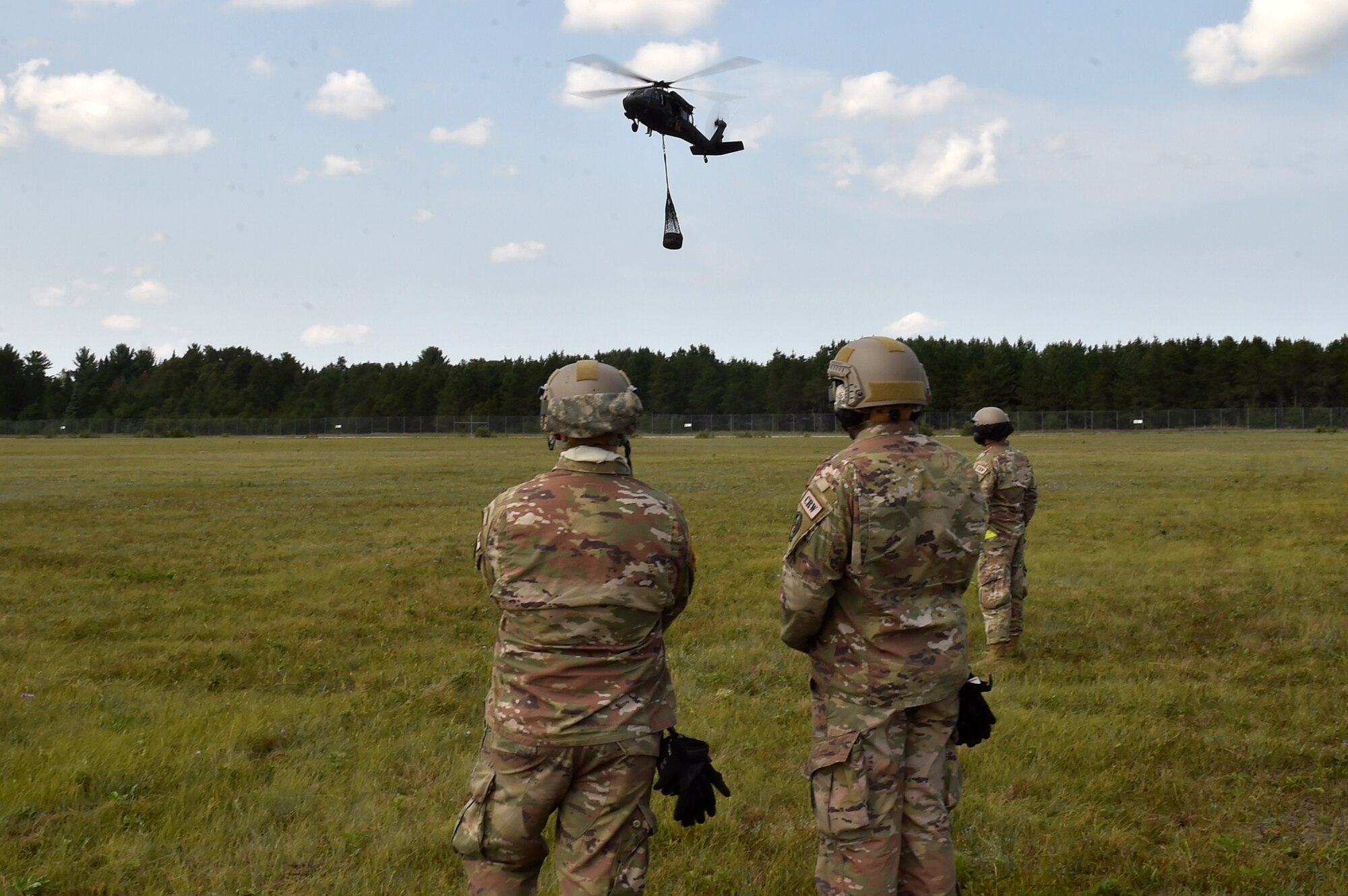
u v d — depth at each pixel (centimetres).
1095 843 432
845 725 324
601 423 301
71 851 432
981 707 342
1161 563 1195
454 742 573
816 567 324
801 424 8906
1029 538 1430
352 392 10738
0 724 612
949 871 325
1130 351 10225
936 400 9400
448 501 2216
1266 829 449
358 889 400
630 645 294
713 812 299
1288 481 2469
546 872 409
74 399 11288
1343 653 760
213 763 537
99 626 908
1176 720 601
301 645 834
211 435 9169
